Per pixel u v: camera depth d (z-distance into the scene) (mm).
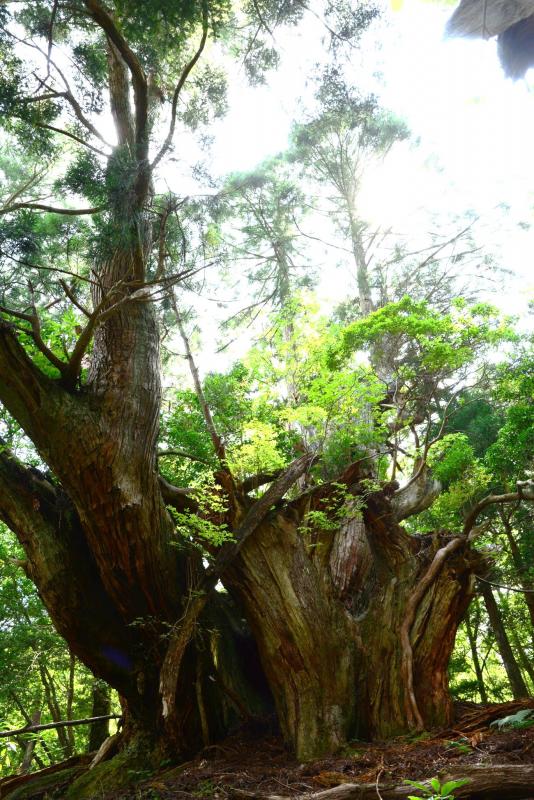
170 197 9234
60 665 14438
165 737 9039
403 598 9164
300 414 9797
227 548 8781
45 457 7953
